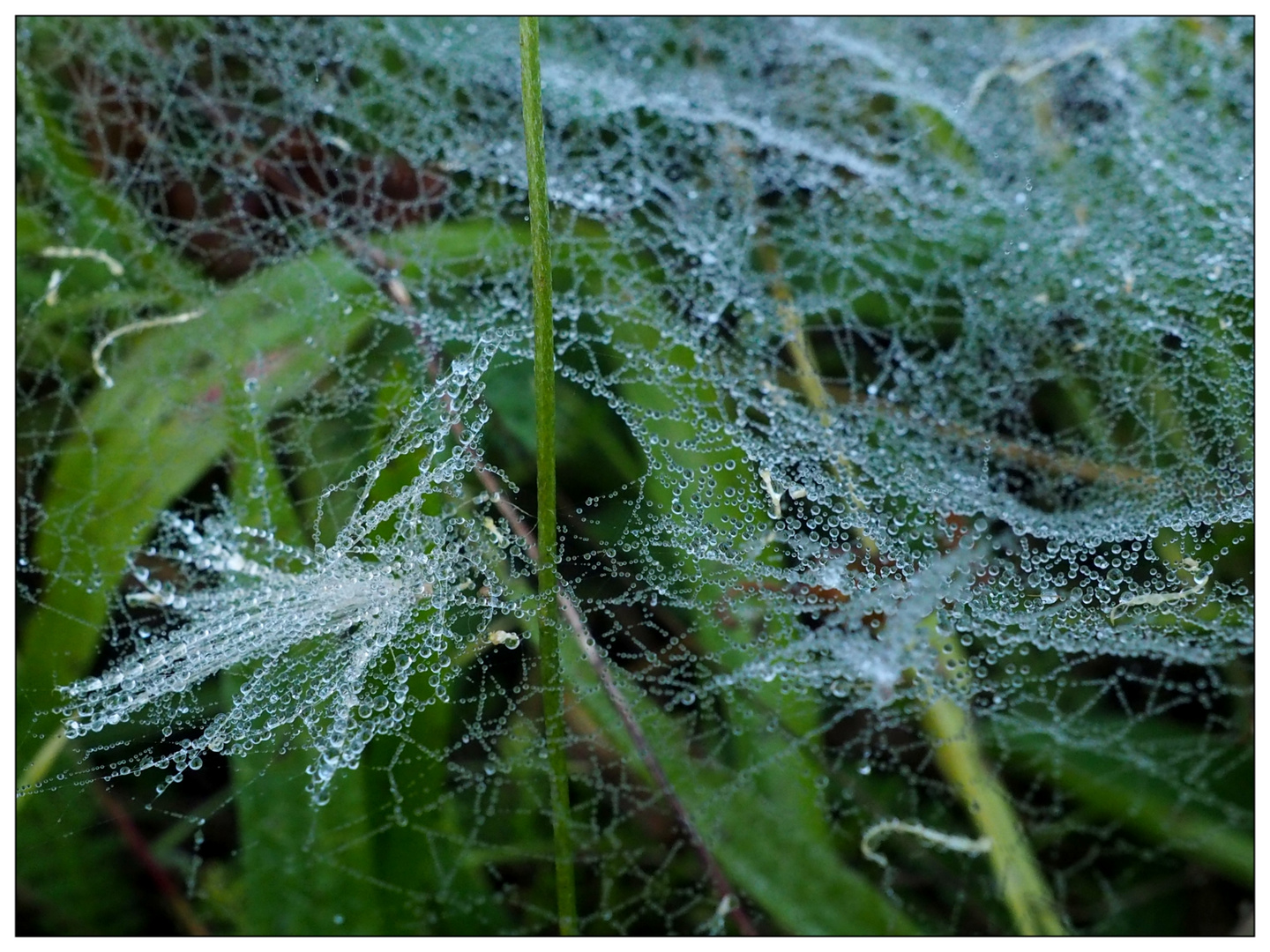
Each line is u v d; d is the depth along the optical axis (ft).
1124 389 0.56
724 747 0.51
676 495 0.52
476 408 0.52
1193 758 0.52
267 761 0.49
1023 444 0.56
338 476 0.52
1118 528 0.53
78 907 0.49
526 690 0.51
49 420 0.54
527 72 0.46
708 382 0.54
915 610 0.51
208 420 0.53
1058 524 0.54
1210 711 0.53
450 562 0.50
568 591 0.50
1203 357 0.56
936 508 0.54
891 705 0.53
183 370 0.54
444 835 0.50
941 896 0.52
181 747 0.49
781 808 0.50
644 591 0.51
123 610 0.52
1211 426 0.55
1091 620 0.52
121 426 0.53
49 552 0.52
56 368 0.55
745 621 0.52
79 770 0.50
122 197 0.57
